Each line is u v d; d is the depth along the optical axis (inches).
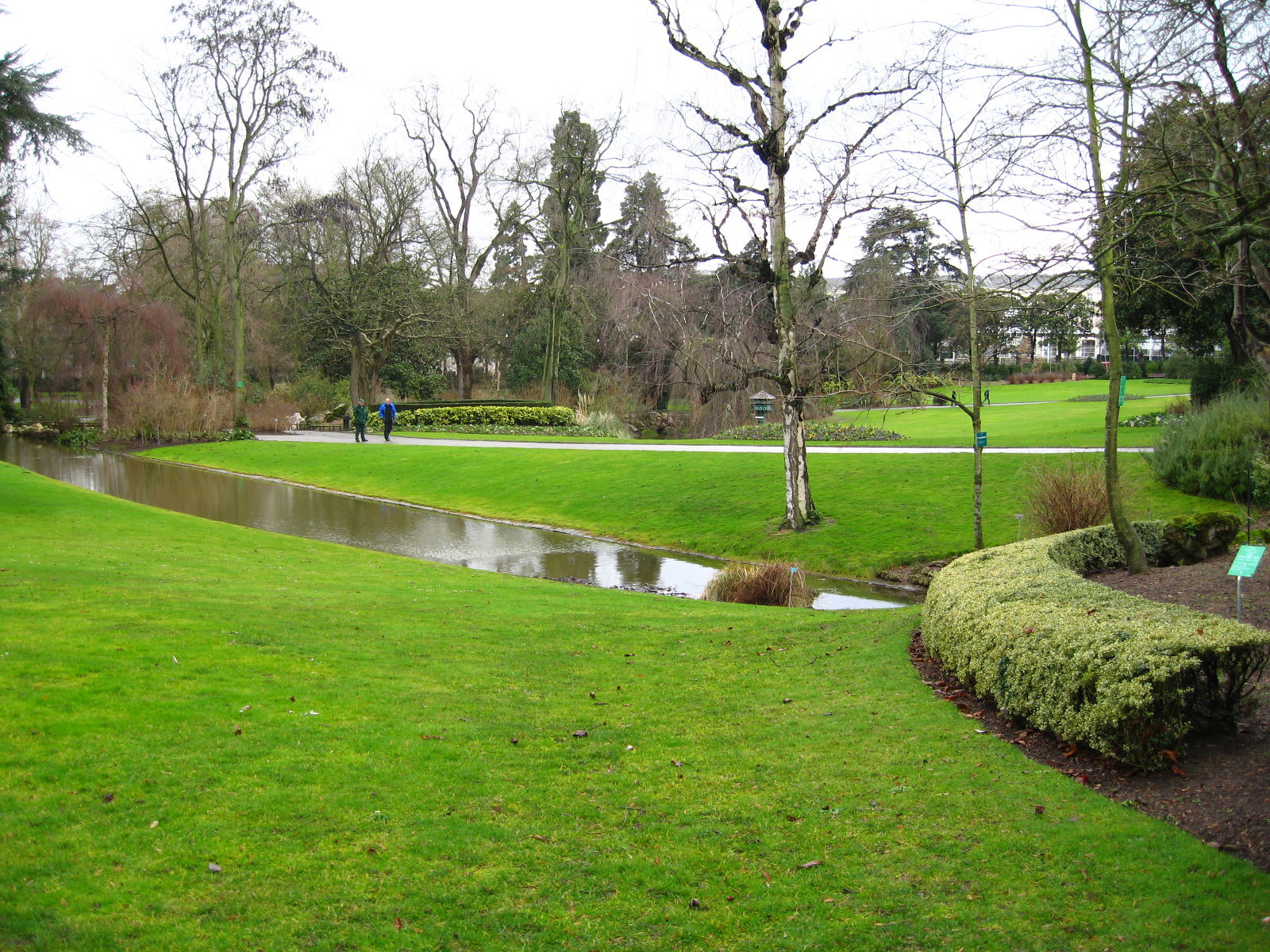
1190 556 493.4
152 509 866.1
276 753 249.1
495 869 199.5
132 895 181.8
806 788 241.1
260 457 1460.4
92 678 291.7
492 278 2389.3
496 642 393.1
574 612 480.4
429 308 2063.2
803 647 396.2
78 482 1261.1
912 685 327.6
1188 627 257.9
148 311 1867.6
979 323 681.6
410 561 684.7
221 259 2178.9
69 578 445.1
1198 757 238.1
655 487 1006.4
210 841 203.2
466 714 292.4
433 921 179.9
